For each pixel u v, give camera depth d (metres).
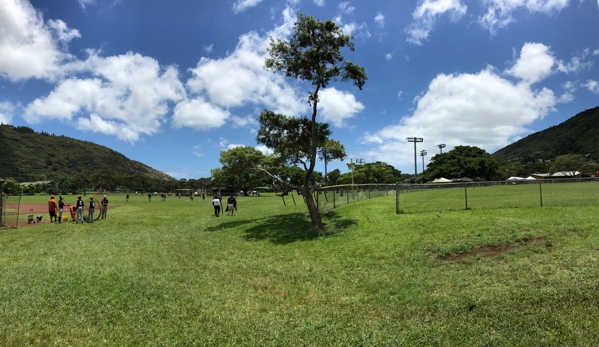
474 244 9.70
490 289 6.65
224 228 17.73
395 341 5.12
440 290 7.07
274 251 11.96
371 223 14.09
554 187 25.34
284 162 19.31
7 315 6.20
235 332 5.57
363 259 9.91
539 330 5.00
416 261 9.15
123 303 6.88
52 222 23.83
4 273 9.30
